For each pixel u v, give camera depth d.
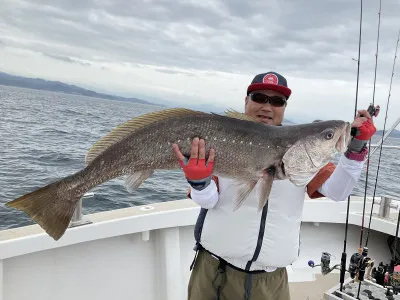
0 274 2.62
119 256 3.32
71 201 2.01
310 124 2.23
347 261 4.00
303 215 4.08
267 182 2.13
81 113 54.56
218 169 2.10
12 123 28.80
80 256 3.13
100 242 3.23
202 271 2.37
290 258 2.25
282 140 2.17
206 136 2.06
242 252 2.18
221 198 2.27
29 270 2.89
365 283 3.26
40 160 14.76
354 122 2.07
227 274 2.27
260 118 2.46
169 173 13.77
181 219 3.46
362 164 2.11
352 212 4.13
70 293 3.08
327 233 4.27
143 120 2.09
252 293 2.25
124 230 3.17
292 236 2.26
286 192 2.23
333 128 2.13
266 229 2.18
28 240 2.70
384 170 13.10
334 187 2.19
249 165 2.13
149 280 3.45
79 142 21.05
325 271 3.51
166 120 2.08
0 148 16.72
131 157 2.07
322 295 3.46
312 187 2.34
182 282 3.50
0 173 11.98
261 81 2.44
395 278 3.10
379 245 4.19
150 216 3.30
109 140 2.09
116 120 44.94
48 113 46.38
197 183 2.00
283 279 2.37
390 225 3.81
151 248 3.49
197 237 2.41
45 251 2.96
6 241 2.62
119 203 9.27
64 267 3.05
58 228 1.95
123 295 3.32
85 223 3.03
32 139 20.72
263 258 2.18
